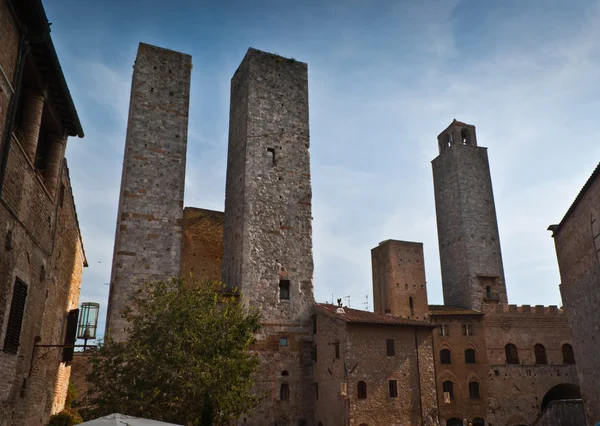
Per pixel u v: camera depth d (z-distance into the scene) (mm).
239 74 50906
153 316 30344
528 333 56625
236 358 28688
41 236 19000
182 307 28719
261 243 43562
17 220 15992
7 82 14430
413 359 41406
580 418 41406
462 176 68500
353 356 39062
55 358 25734
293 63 50594
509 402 53750
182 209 40906
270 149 46625
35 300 19016
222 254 50188
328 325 41375
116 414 15266
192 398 26609
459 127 72562
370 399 38688
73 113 20141
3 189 14680
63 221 24797
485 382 54062
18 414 18219
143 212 39719
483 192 68625
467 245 65062
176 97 43656
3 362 15672
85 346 23016
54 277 23219
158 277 38594
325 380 40438
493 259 65375
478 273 63969
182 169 41875
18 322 16938
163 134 42219
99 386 26828
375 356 40062
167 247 39625
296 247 44656
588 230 29500
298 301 43344
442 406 52250
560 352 56438
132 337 28578
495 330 56219
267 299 42312
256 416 38938
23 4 14945
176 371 26500
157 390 25500
